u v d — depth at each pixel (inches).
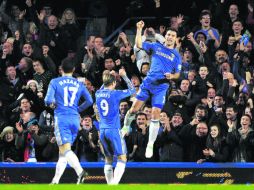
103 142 1218.0
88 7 1942.7
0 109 1491.1
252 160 1363.2
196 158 1360.7
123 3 1951.3
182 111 1430.9
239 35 1659.7
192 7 1814.7
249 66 1614.2
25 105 1435.8
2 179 1330.0
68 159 1144.8
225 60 1583.4
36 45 1685.5
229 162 1332.4
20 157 1401.3
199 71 1528.1
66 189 739.4
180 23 1689.2
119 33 1760.6
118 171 1204.5
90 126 1389.0
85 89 1184.2
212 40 1644.9
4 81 1569.9
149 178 1310.3
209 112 1422.2
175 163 1310.3
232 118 1379.2
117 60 1565.0
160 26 1635.1
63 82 1163.9
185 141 1364.4
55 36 1722.4
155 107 1198.9
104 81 1221.7
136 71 1568.7
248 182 1302.9
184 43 1653.5
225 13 1740.9
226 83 1483.8
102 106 1213.7
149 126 1316.4
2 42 1770.4
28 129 1393.9
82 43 1828.2
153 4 1836.9
